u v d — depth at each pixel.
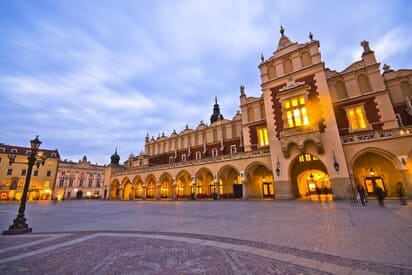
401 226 7.79
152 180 45.22
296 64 26.36
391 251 5.24
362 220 9.24
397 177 21.38
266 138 29.94
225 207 18.30
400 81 24.80
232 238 7.25
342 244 5.99
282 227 8.67
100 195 76.75
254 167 29.17
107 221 12.46
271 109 27.08
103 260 5.47
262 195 29.39
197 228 9.27
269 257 5.26
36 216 16.42
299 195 25.91
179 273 4.49
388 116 22.36
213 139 41.56
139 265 5.02
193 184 33.34
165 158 48.91
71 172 72.75
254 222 10.16
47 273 4.70
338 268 4.41
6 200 55.69
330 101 22.97
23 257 5.91
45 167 63.50
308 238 6.81
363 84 24.72
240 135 37.62
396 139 19.52
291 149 24.12
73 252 6.27
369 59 24.80
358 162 23.61
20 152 60.50
